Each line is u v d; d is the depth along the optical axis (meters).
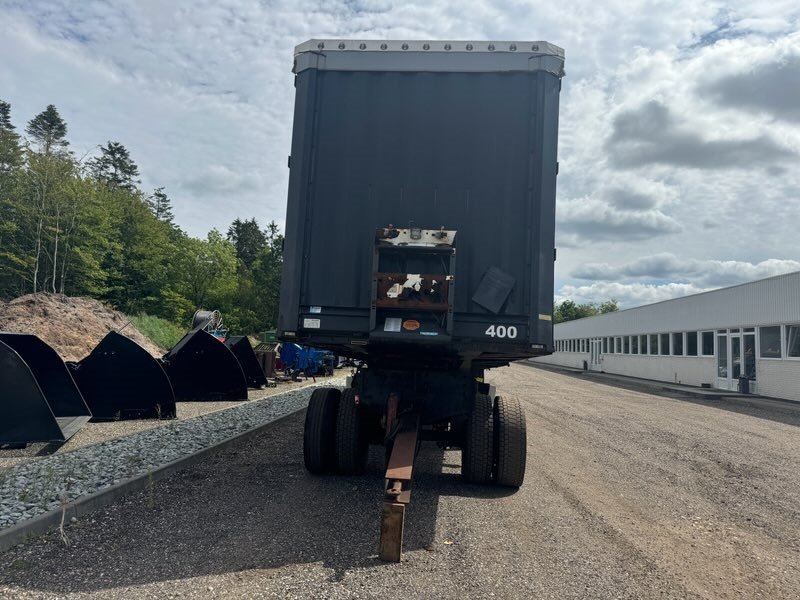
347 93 5.82
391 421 6.05
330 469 6.91
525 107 5.69
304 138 5.72
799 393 19.28
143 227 48.97
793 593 4.07
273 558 4.29
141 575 3.93
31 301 19.70
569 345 55.28
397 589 3.82
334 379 24.02
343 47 5.82
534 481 7.08
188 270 55.56
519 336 5.41
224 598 3.60
